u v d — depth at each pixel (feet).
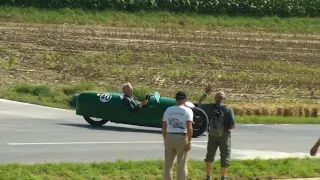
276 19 485.15
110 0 444.55
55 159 128.98
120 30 390.83
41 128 169.27
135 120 175.32
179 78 276.21
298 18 503.61
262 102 245.24
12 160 125.49
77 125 179.22
